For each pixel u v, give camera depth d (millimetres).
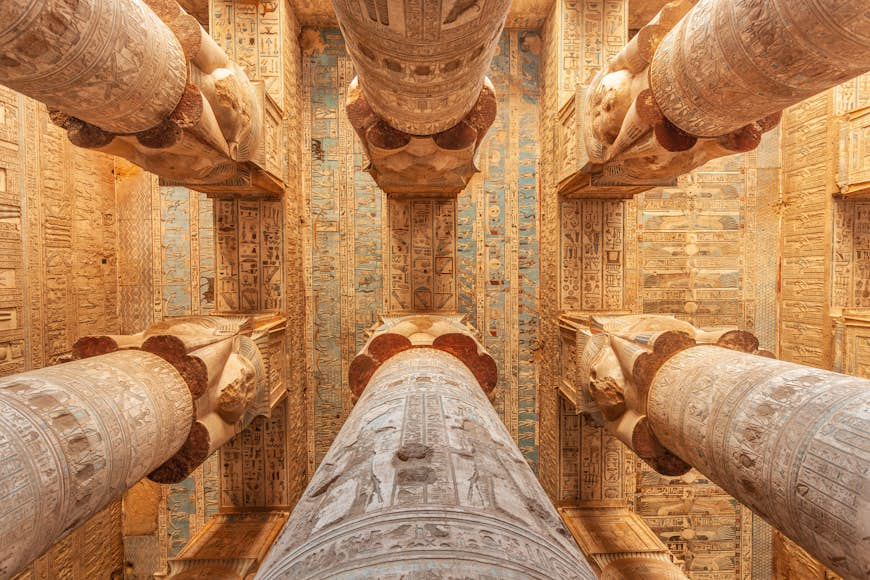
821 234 7742
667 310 9023
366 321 9273
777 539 8711
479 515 1724
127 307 9047
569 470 7672
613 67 4789
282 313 7293
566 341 7074
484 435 2617
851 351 7215
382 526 1642
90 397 3174
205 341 4613
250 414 5500
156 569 8945
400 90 3098
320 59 9047
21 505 2428
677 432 3885
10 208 6199
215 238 7188
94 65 2844
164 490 8992
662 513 8883
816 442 2656
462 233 9258
